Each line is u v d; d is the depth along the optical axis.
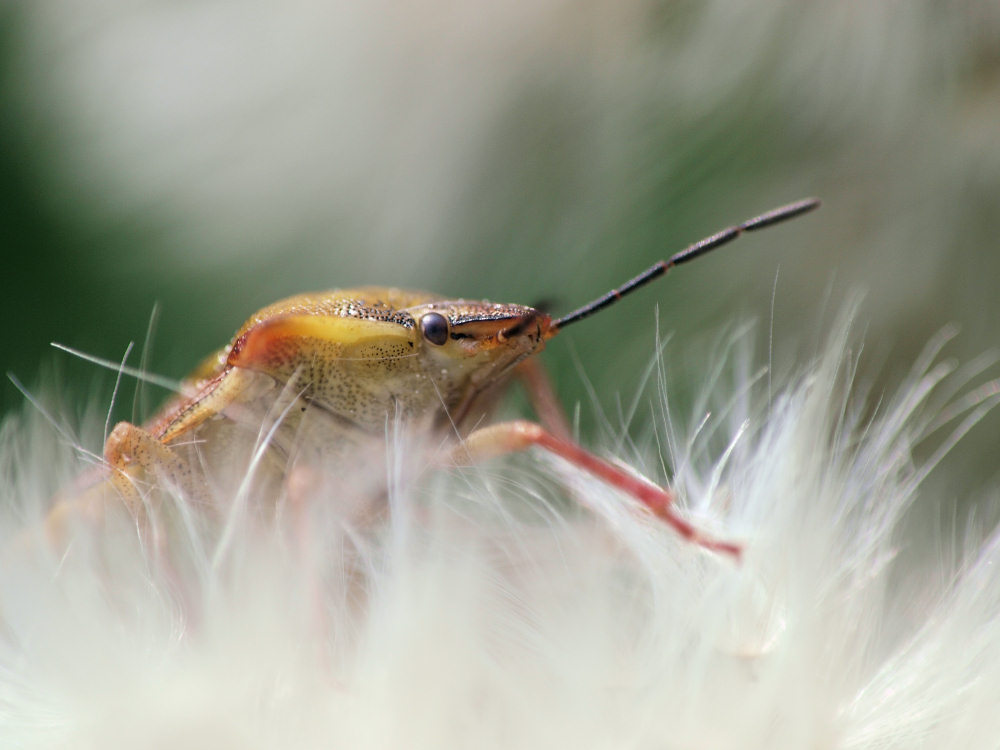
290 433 0.06
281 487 0.06
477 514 0.06
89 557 0.06
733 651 0.06
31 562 0.06
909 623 0.06
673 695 0.06
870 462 0.06
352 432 0.06
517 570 0.06
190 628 0.06
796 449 0.06
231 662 0.06
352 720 0.06
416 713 0.06
